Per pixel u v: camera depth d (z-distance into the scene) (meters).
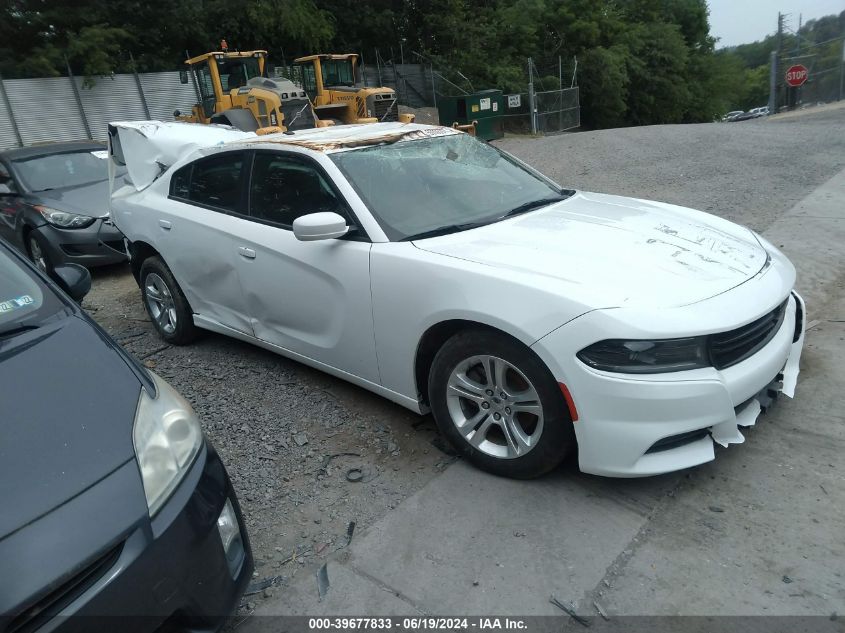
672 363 2.63
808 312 4.77
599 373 2.61
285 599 2.49
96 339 2.44
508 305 2.81
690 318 2.64
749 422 2.92
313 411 3.89
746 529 2.66
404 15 33.59
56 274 3.12
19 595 1.62
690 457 2.71
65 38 22.95
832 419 3.37
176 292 4.91
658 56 41.72
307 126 14.91
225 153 4.35
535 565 2.56
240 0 26.97
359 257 3.41
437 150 4.17
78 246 7.06
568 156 14.03
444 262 3.09
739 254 3.25
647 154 13.34
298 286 3.78
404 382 3.39
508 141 19.25
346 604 2.44
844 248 5.97
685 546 2.60
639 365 2.60
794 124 16.67
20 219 7.43
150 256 5.13
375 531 2.82
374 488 3.12
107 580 1.76
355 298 3.45
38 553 1.68
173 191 4.80
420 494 3.04
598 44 39.44
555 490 2.99
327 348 3.75
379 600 2.45
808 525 2.65
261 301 4.09
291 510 3.01
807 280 5.33
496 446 3.10
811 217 7.12
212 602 2.05
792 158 11.35
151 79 24.58
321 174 3.70
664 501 2.87
